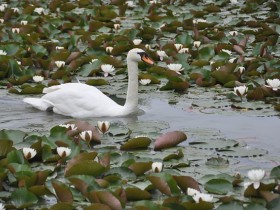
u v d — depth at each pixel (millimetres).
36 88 14969
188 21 21562
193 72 15914
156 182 9391
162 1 26734
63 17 23062
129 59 13609
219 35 19719
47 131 12383
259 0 25688
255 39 19484
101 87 15383
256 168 10500
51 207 8773
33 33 19797
